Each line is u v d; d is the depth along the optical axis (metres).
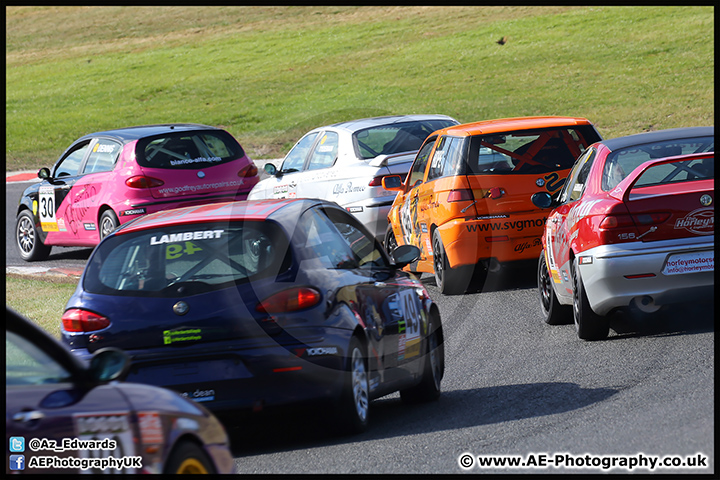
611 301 23.42
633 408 18.00
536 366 22.88
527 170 32.06
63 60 154.00
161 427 11.43
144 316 17.64
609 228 23.33
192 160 44.66
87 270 18.69
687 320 25.81
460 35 136.88
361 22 157.00
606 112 87.75
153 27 172.25
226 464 12.89
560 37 125.88
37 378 11.26
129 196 43.06
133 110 115.31
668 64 103.38
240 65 135.75
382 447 17.20
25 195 48.53
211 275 17.91
